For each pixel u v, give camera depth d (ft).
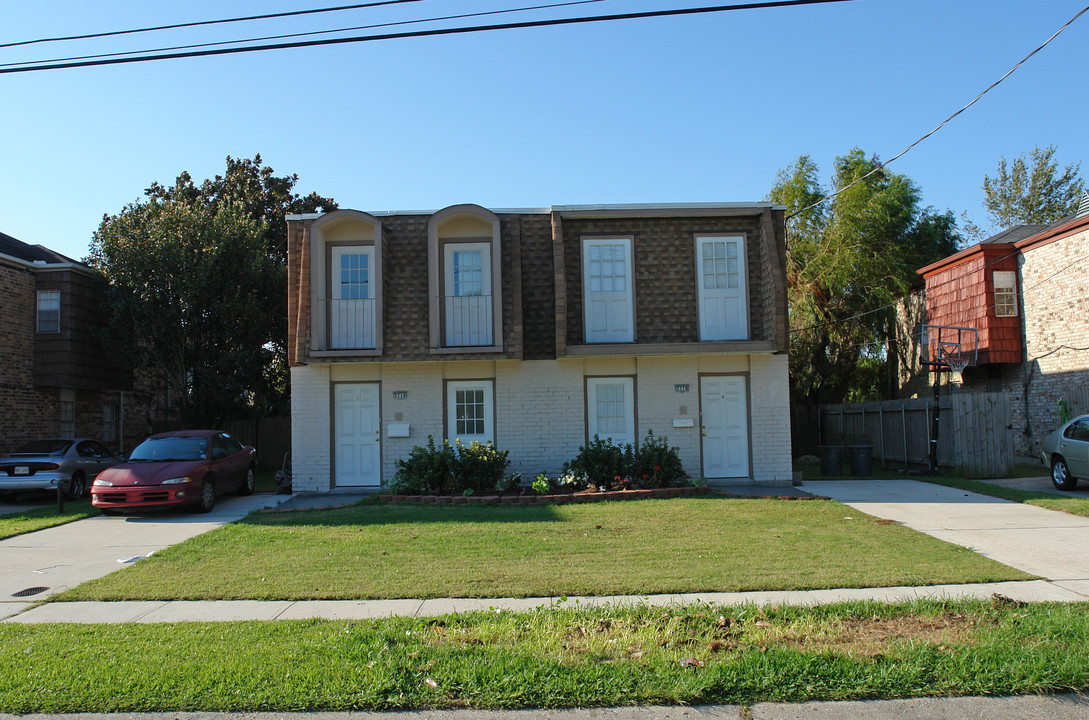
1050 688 16.29
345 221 51.08
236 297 68.33
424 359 50.01
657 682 16.51
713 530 34.30
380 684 16.44
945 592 23.72
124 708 15.90
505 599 24.11
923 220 94.99
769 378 51.98
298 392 51.83
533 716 15.58
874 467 67.72
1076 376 64.28
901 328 89.51
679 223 52.60
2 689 16.65
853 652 18.01
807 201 87.61
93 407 73.46
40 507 49.34
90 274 68.18
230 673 17.24
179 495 42.60
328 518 39.19
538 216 52.65
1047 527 34.68
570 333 51.21
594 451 47.50
